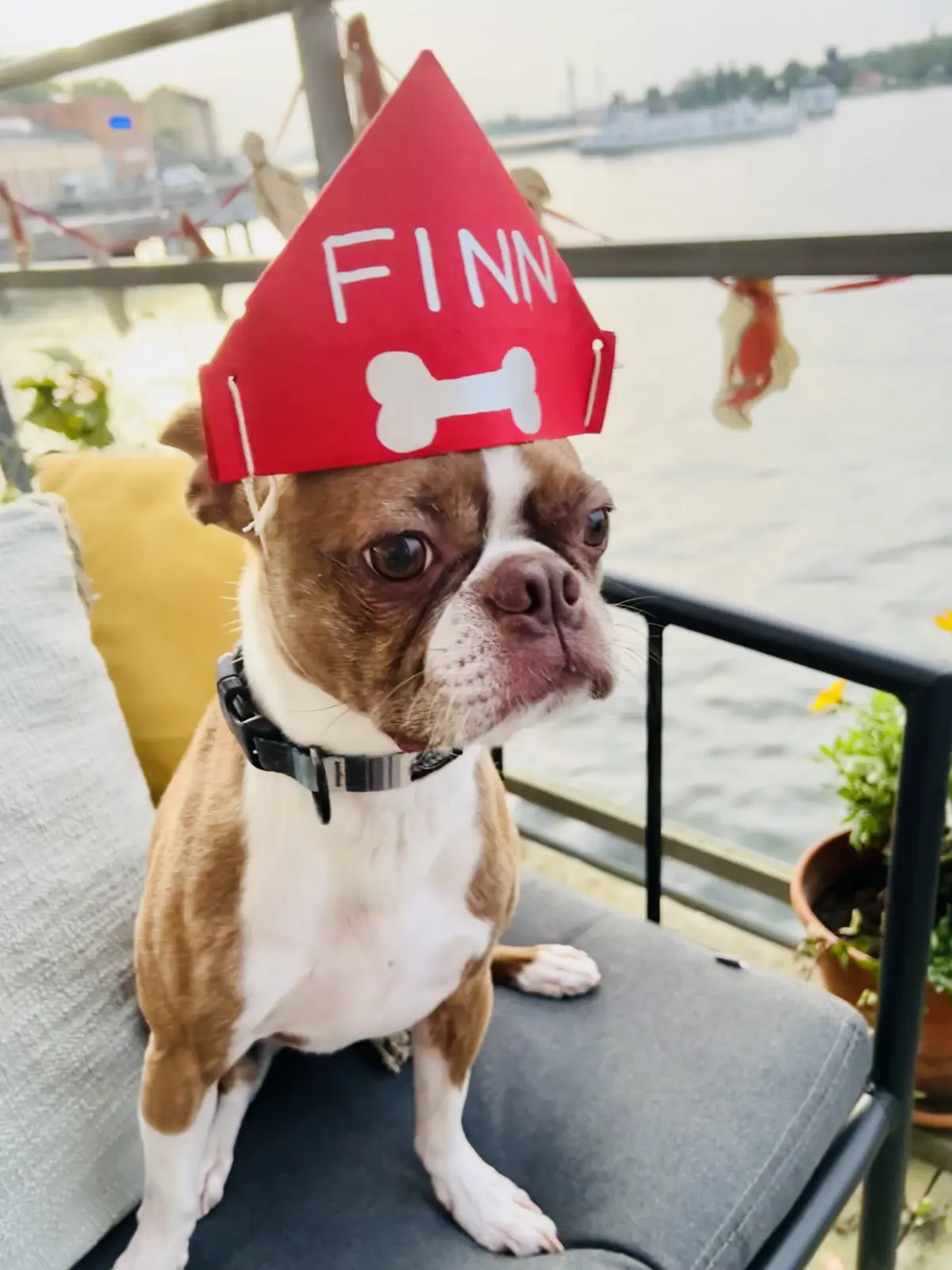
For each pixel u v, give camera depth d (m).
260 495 0.88
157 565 1.45
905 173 1.39
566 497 0.84
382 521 0.79
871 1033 1.33
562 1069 1.20
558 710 0.83
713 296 1.86
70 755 1.18
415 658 0.82
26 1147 0.99
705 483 2.07
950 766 1.07
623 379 2.06
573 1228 1.04
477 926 1.03
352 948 0.98
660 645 1.26
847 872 1.78
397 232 0.78
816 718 2.24
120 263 2.22
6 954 1.04
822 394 1.97
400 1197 1.08
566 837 2.29
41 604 1.25
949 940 1.52
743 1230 1.02
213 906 0.94
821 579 2.02
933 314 1.80
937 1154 1.63
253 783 0.95
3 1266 0.95
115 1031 1.09
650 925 1.43
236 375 0.79
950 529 2.03
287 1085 1.22
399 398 0.78
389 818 0.94
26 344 2.41
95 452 2.01
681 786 2.20
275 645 0.89
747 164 1.49
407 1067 1.24
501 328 0.81
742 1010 1.25
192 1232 1.04
